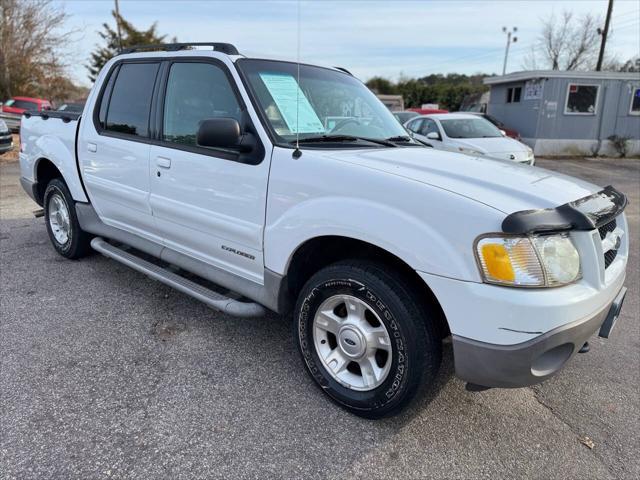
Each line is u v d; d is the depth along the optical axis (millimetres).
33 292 3994
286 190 2615
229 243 3010
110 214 4031
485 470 2250
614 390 2918
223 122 2594
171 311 3725
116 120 3797
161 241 3637
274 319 3666
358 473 2199
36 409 2527
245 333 3432
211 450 2295
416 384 2312
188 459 2234
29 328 3389
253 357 3123
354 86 3639
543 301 1978
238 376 2906
